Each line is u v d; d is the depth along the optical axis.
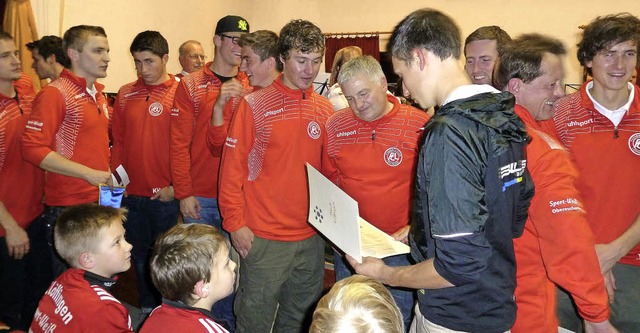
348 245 1.57
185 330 1.49
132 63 5.75
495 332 1.29
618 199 1.93
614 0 7.85
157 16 6.05
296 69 2.15
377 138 2.13
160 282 1.56
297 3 9.21
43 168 2.47
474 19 8.65
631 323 2.08
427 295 1.39
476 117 1.15
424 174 1.22
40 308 1.87
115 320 1.81
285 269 2.27
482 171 1.15
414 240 1.35
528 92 1.54
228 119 2.63
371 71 2.04
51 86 2.55
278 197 2.21
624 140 1.91
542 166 1.40
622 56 1.83
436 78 1.29
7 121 2.53
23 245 2.53
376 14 9.20
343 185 2.22
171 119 2.82
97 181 2.52
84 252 1.91
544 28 8.27
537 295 1.49
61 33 4.77
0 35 2.48
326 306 1.17
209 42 7.09
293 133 2.19
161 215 3.08
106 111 2.85
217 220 2.88
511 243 1.27
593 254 1.38
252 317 2.27
